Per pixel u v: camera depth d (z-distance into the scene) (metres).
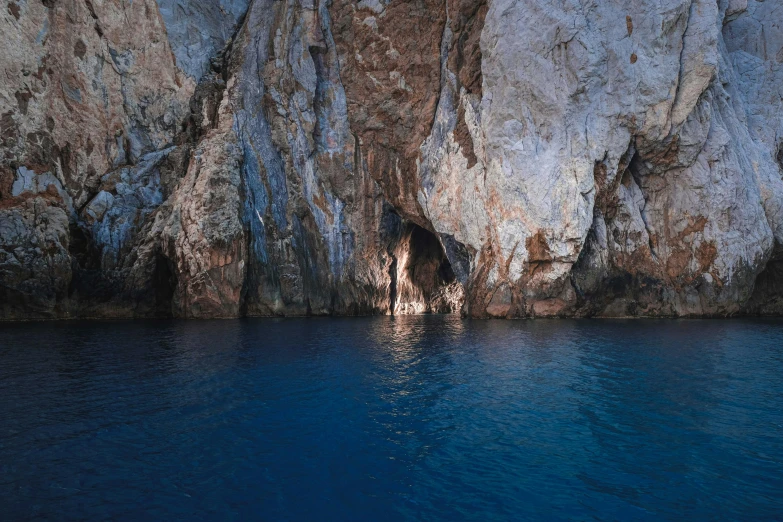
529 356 14.65
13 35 31.30
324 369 12.95
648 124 27.95
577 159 27.91
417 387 10.88
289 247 34.81
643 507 5.55
